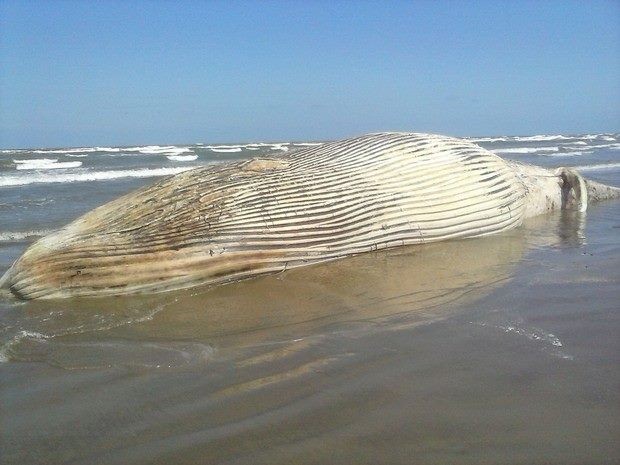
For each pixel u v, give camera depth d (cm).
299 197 643
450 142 769
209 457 279
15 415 328
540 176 975
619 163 2594
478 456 275
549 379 356
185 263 566
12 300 559
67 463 278
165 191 603
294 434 298
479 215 755
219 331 468
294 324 479
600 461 271
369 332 452
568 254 709
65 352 426
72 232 576
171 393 353
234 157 4244
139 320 497
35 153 4831
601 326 454
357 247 672
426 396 337
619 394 335
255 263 600
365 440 291
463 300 528
